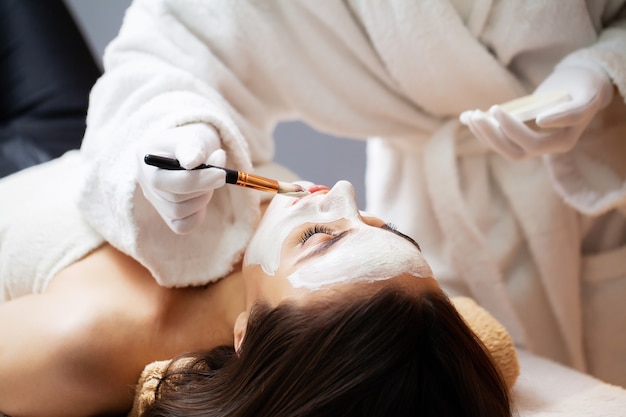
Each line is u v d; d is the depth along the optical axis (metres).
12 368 0.80
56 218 0.94
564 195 1.00
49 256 0.91
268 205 0.87
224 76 0.98
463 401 0.69
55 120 1.38
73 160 1.09
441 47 0.95
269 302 0.72
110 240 0.87
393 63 0.99
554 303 1.10
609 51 0.90
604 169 1.00
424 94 1.03
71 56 1.45
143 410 0.79
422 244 1.17
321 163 1.71
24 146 1.30
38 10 1.45
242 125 0.98
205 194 0.73
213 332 0.85
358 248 0.71
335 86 1.04
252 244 0.79
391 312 0.67
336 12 0.96
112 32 1.80
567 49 0.97
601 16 0.99
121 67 0.95
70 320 0.81
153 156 0.70
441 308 0.70
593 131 1.00
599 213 0.99
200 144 0.73
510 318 1.10
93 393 0.81
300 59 1.03
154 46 0.96
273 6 0.99
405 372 0.66
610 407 0.86
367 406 0.66
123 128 0.85
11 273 0.94
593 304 1.15
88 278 0.88
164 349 0.84
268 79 1.05
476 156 1.10
